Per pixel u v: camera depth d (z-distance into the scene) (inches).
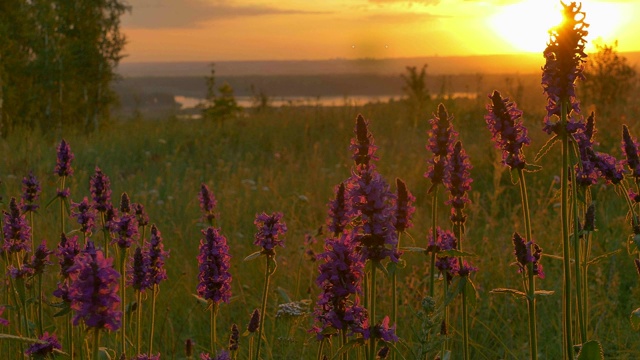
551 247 249.0
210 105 890.7
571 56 104.3
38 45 1083.9
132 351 152.4
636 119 491.5
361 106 818.2
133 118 1225.4
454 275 129.6
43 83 1063.0
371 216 101.0
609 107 577.6
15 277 139.8
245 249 276.1
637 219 125.6
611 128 460.4
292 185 409.4
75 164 498.0
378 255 101.6
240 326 208.7
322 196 383.6
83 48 1102.4
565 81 104.7
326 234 226.7
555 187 333.4
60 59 1072.2
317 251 265.3
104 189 156.6
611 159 124.6
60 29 1099.3
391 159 470.6
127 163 529.0
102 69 1139.9
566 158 105.7
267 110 920.3
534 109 637.3
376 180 101.5
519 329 203.6
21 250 148.5
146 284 140.6
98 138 647.8
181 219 330.0
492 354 190.5
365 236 101.7
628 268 240.2
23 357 142.3
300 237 281.9
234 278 242.8
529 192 367.2
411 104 722.8
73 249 124.0
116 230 150.0
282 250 270.4
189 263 263.4
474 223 290.5
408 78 762.2
